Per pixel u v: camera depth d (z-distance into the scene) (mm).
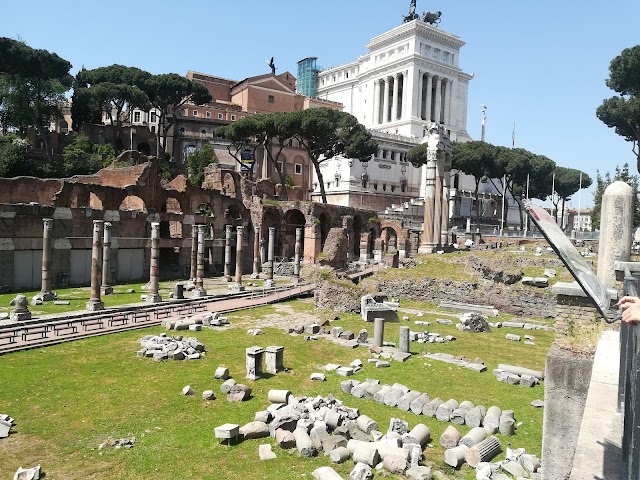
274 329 31578
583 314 13656
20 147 67750
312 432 15125
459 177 125312
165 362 23516
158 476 13203
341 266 56312
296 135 83062
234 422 16781
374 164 114250
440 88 136625
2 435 15367
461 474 13656
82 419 16828
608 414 8047
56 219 45219
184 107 103750
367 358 25547
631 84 71125
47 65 78188
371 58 144000
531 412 18531
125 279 51719
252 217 67438
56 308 33906
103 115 106000
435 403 17953
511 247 72062
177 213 58719
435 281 44875
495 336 32406
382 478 13102
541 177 112688
